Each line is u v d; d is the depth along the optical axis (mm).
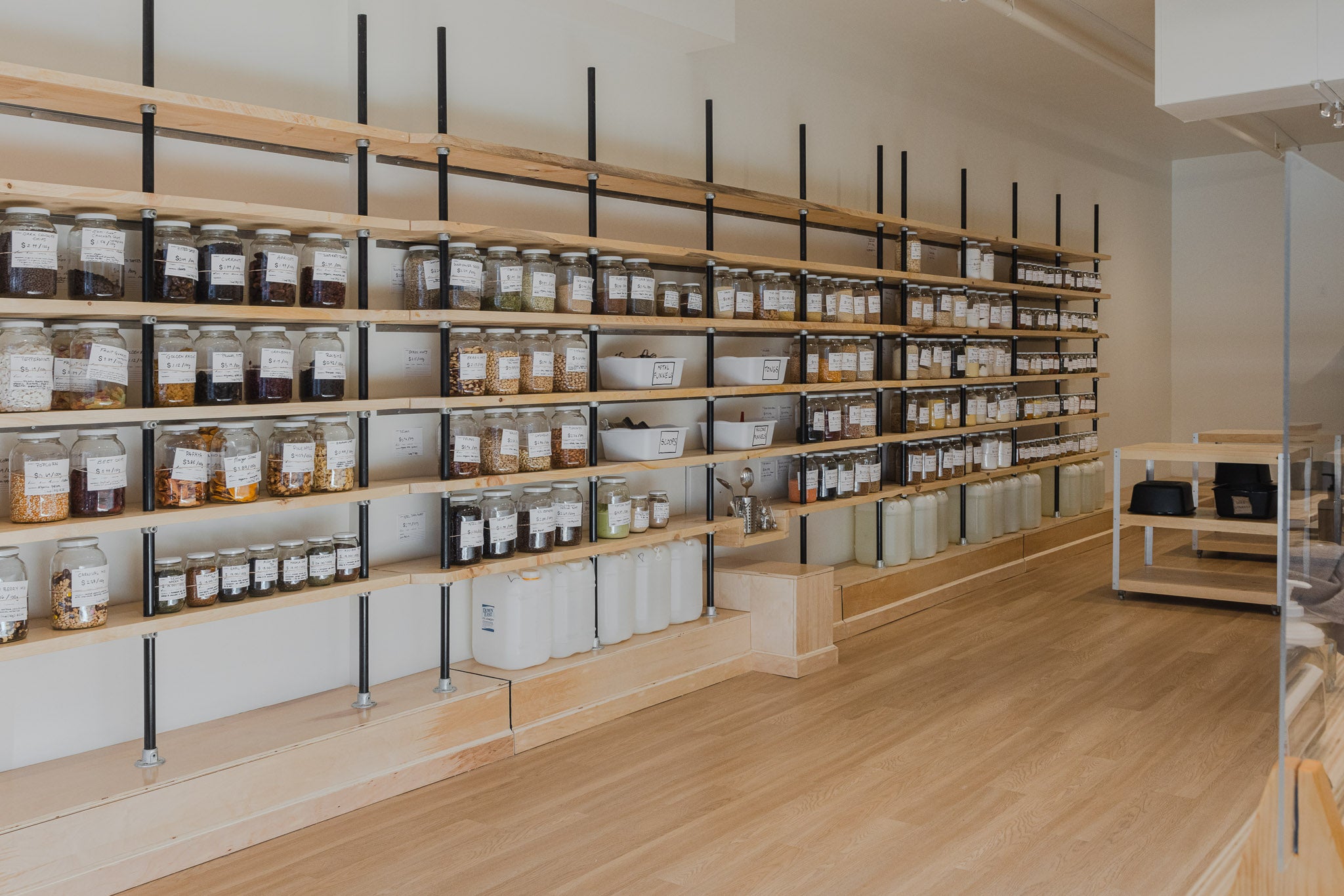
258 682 2986
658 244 4152
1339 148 8344
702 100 4441
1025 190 6922
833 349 4723
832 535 5199
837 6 4895
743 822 2748
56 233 2396
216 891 2395
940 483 5414
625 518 3695
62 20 2572
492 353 3254
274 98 2986
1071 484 6898
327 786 2785
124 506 2584
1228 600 5125
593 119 3693
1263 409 8789
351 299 3199
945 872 2459
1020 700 3762
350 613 3211
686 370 4398
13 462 2354
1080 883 2400
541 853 2580
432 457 3426
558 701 3400
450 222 3035
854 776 3055
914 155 5766
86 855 2326
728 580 4238
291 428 2803
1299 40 3816
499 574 3383
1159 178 8914
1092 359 7121
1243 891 1794
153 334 2486
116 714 2691
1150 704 3699
